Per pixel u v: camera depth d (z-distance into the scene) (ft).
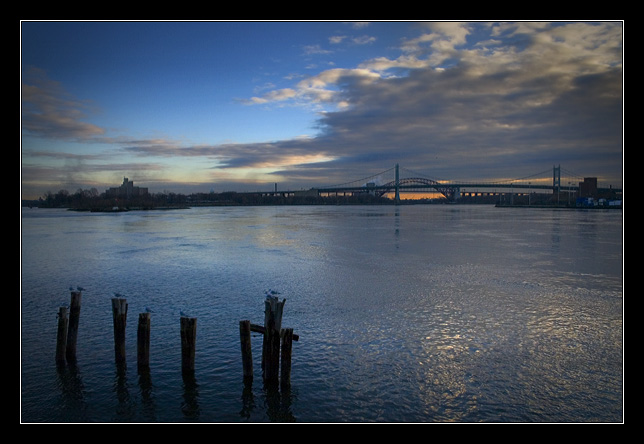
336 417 36.81
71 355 46.88
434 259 114.62
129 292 76.59
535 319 60.23
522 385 41.50
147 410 37.78
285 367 40.98
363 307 66.54
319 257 119.03
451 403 38.65
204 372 44.21
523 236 176.86
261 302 69.62
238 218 336.70
